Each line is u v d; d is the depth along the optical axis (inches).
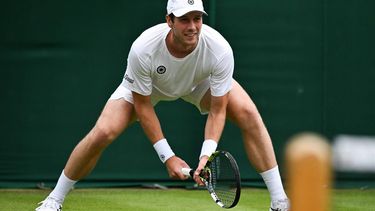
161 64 544.1
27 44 974.4
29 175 980.6
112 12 980.6
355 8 1004.6
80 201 831.7
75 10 976.9
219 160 505.0
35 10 971.9
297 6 994.7
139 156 993.5
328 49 1002.1
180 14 503.8
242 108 593.3
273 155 619.8
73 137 984.3
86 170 620.4
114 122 583.2
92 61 981.2
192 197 881.5
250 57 989.2
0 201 832.3
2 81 973.2
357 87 1008.9
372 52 1009.5
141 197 879.7
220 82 550.6
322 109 1000.9
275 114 993.5
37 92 978.7
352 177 1009.5
